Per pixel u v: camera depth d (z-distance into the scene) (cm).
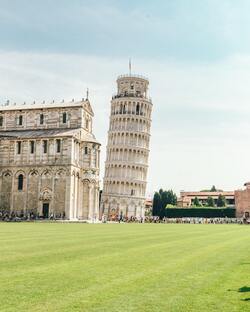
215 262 2453
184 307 1374
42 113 13138
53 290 1575
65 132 12306
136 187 17988
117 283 1738
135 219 14925
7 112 13400
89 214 12325
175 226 9062
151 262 2391
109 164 18250
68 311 1295
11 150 12331
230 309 1362
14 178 12219
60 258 2444
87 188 12431
